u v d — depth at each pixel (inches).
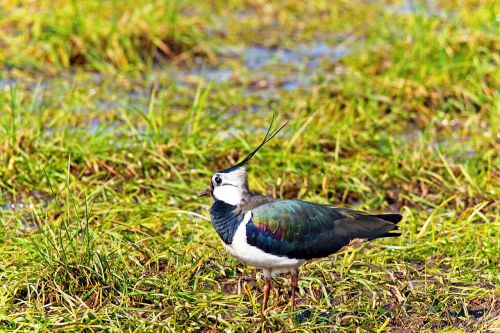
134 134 579.8
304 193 531.2
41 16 753.6
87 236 414.9
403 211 510.0
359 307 405.1
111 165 555.5
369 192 539.5
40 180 538.0
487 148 591.5
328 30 848.9
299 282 421.4
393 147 569.9
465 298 410.6
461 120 645.3
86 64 733.3
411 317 400.2
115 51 733.9
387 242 467.2
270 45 808.9
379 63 710.5
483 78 665.0
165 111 644.7
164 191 526.3
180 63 756.0
